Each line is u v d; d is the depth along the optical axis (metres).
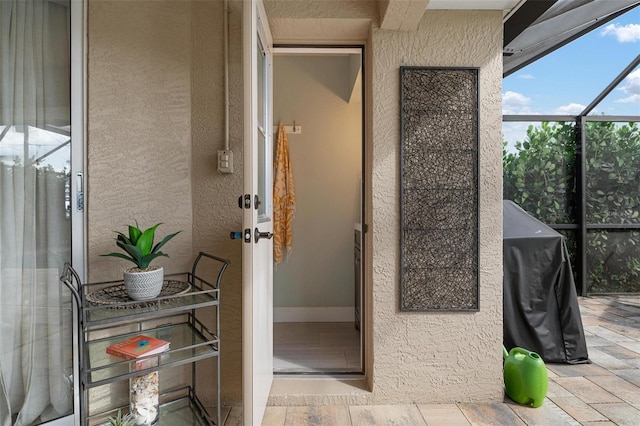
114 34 1.62
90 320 1.19
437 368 1.88
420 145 1.87
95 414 1.53
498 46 1.86
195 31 1.83
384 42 1.85
